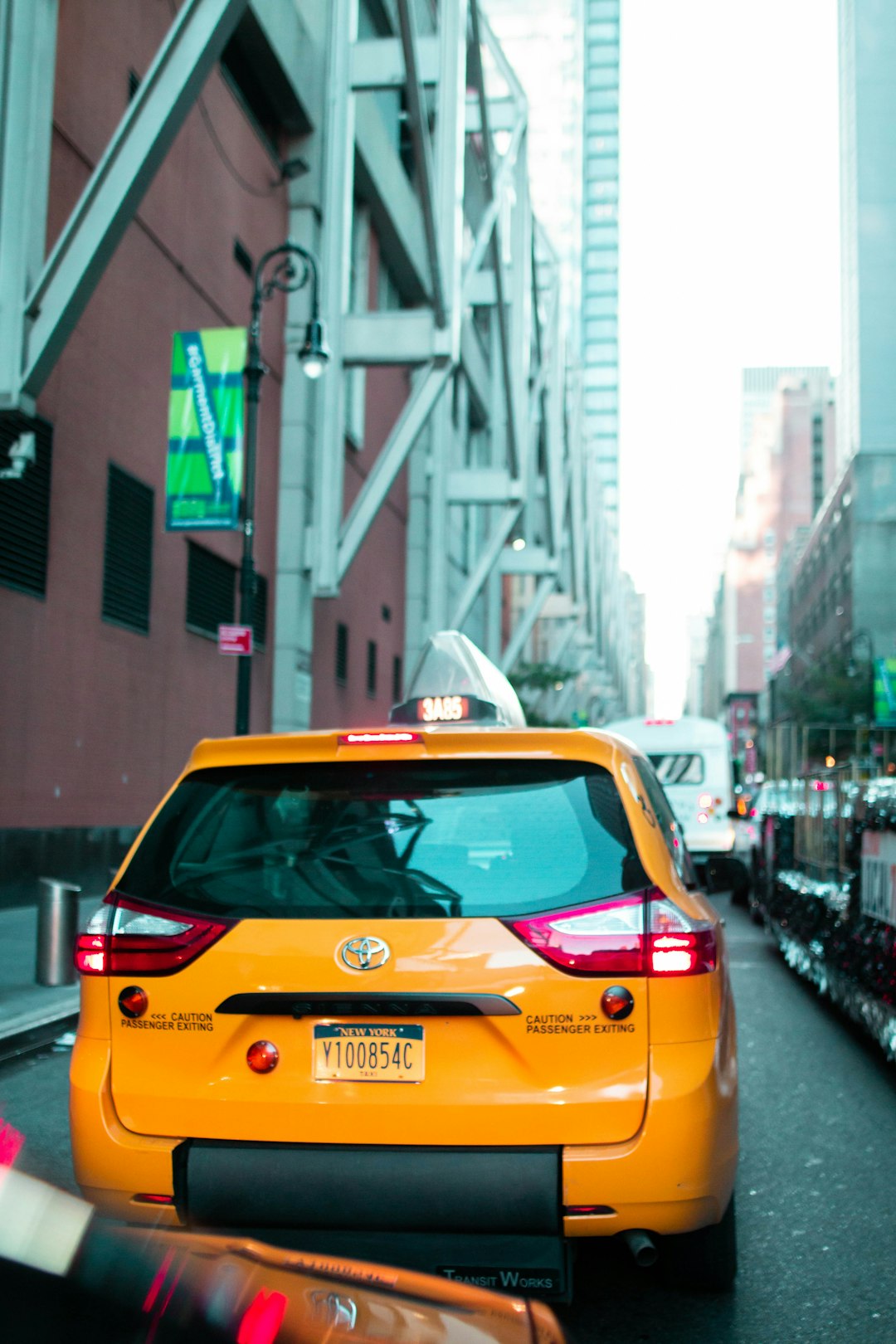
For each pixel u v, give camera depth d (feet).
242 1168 10.23
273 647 77.61
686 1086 10.28
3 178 37.88
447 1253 10.02
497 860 10.80
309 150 80.38
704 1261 12.65
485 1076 10.28
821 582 325.83
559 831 10.93
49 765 49.90
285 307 79.82
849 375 371.97
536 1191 9.97
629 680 423.64
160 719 61.05
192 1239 5.91
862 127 367.04
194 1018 10.61
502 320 103.76
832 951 29.32
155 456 60.18
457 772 11.32
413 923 10.51
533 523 154.30
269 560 77.10
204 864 11.14
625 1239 10.27
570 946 10.40
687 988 10.52
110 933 11.02
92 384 53.36
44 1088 21.99
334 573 71.87
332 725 92.17
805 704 200.34
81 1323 4.99
